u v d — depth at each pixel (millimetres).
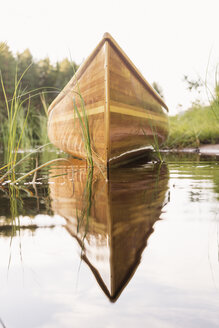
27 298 474
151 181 1755
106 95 2119
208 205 1108
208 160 3236
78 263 602
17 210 1075
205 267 569
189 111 6895
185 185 1601
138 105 2836
